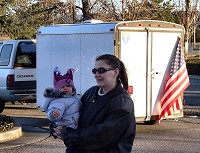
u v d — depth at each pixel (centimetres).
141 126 1055
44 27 1076
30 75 1251
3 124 908
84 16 1941
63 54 1022
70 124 371
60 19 2033
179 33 1016
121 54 920
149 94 977
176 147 837
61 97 383
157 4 2091
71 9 1986
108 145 346
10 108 1372
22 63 1240
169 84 994
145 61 965
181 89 1001
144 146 844
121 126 344
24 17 2241
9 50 1245
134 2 1912
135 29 940
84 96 383
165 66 998
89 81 962
